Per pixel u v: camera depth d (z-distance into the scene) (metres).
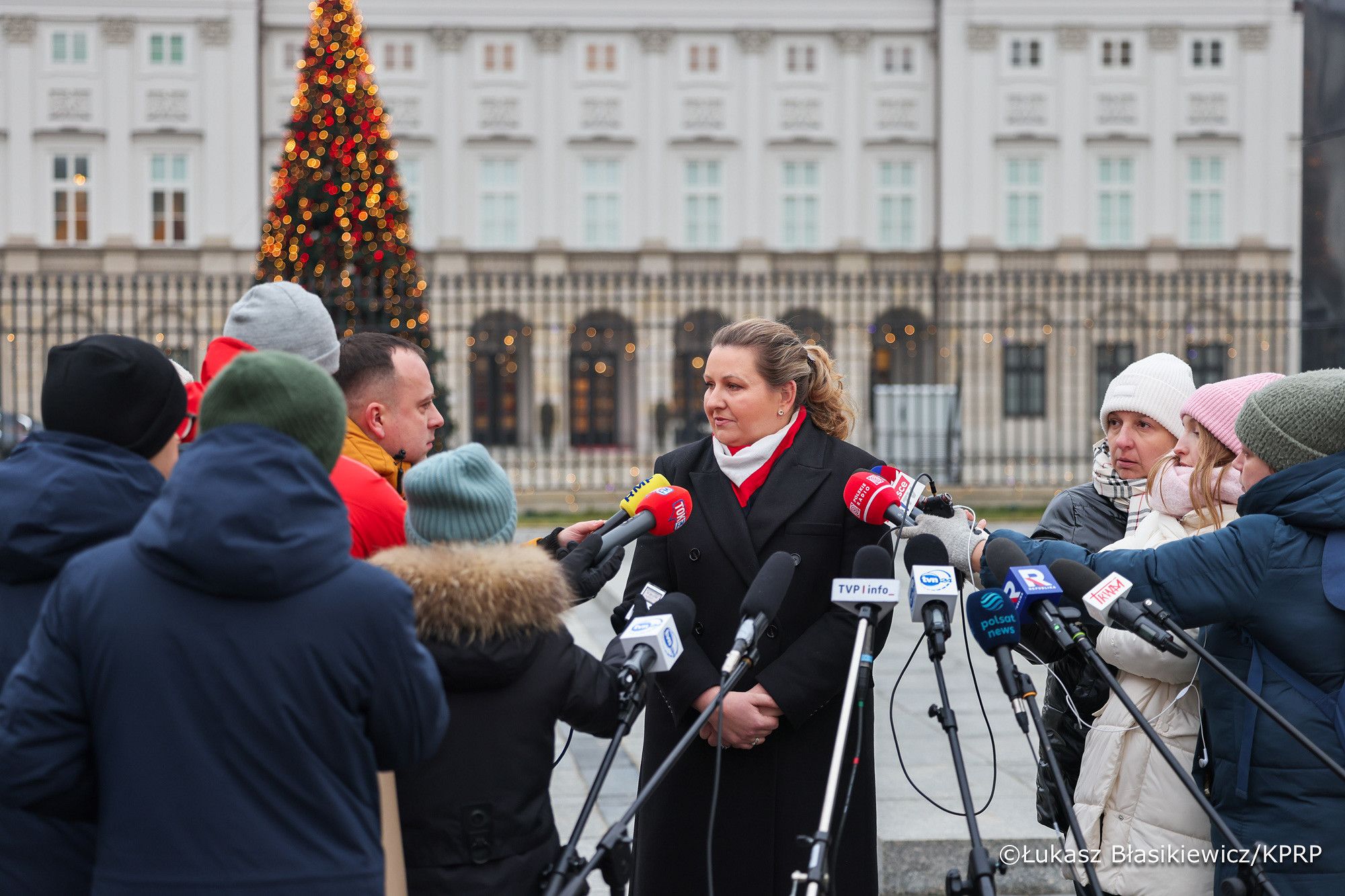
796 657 2.87
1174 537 3.05
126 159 30.84
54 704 1.91
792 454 3.08
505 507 2.44
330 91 11.88
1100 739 2.91
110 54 30.77
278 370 2.01
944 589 2.51
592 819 4.80
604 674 2.49
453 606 2.24
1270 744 2.53
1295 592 2.54
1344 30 8.06
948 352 31.00
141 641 1.90
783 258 31.98
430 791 2.30
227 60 30.92
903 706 6.50
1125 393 3.32
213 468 1.92
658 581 3.12
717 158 32.03
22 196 30.69
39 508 2.23
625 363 33.38
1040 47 31.84
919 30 32.03
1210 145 31.98
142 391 2.34
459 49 31.55
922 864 4.32
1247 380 3.01
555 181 31.83
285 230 11.92
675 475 3.17
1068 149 31.80
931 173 32.19
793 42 32.09
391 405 3.09
